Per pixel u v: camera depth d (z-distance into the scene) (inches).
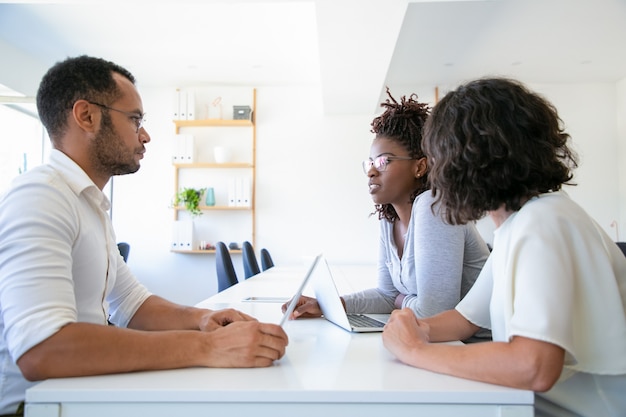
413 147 53.4
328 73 155.6
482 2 137.2
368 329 43.9
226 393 25.8
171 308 49.0
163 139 214.1
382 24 120.3
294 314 52.0
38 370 28.5
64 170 40.4
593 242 29.5
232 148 213.5
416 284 50.8
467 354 28.1
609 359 28.5
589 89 210.5
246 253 135.0
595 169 209.5
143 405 25.9
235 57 181.8
